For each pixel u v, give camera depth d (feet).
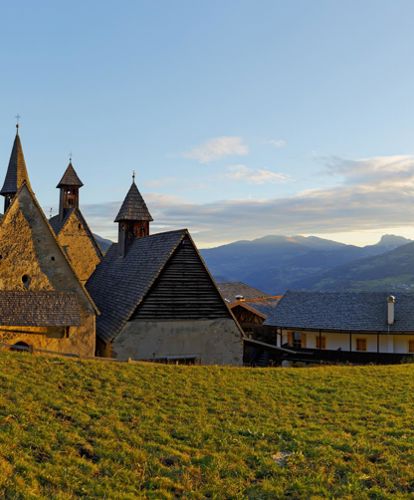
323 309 161.38
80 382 65.05
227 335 111.14
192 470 43.96
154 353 104.88
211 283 111.24
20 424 47.73
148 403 61.31
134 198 144.36
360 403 67.72
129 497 38.01
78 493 37.93
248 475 43.96
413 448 49.78
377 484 42.63
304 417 61.36
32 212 103.14
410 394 72.33
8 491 35.37
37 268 102.12
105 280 144.56
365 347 152.76
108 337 104.32
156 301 106.22
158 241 119.44
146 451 46.85
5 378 60.18
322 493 40.86
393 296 153.79
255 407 63.87
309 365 146.10
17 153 152.46
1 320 93.35
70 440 46.52
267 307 212.02
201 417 57.93
